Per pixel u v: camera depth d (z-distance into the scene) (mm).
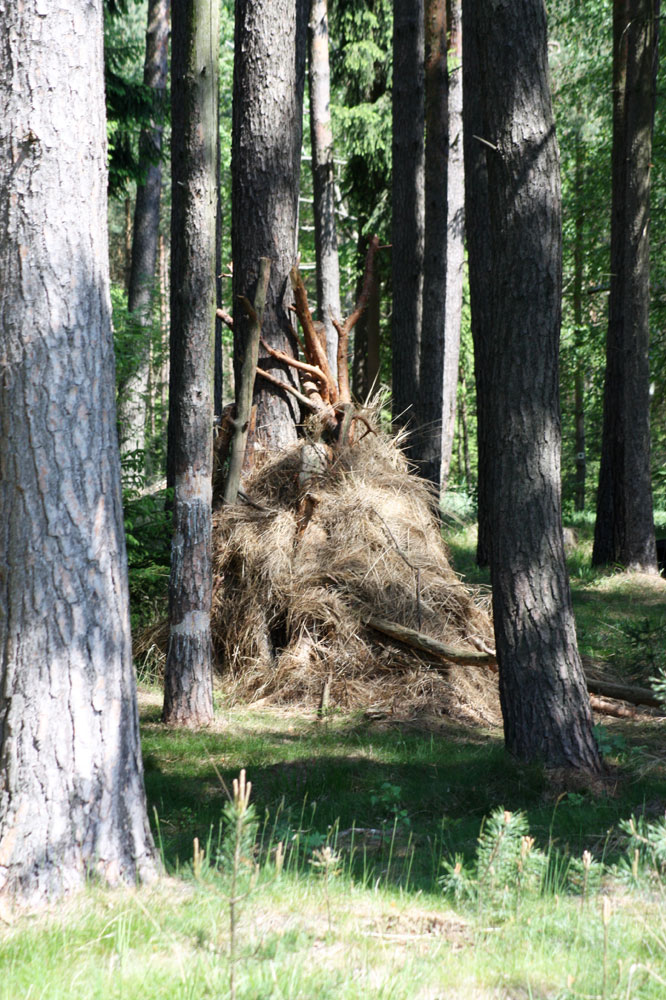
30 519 5859
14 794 5680
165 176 52344
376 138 34781
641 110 21484
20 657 5785
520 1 9078
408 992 4398
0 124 5949
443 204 20641
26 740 5719
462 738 10977
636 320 21781
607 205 31531
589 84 33719
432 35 20359
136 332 17125
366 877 6359
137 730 6238
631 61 21438
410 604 13133
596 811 7980
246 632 13352
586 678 11820
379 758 9961
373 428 15352
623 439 21922
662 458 36844
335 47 35469
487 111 9328
